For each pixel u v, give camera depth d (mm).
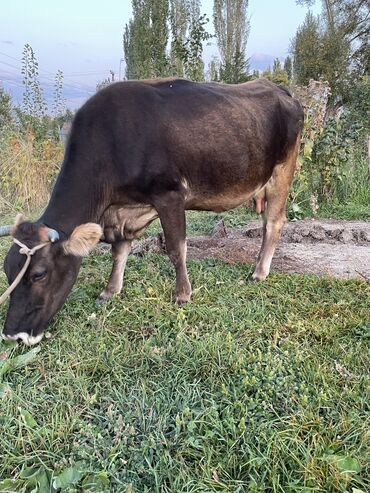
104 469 1229
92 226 1767
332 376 1593
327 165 4551
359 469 1200
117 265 2260
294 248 3158
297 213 4254
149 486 1204
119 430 1340
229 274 2592
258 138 2328
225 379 1576
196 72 5879
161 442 1308
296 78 13086
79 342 1815
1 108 6359
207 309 2090
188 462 1267
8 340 1720
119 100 2000
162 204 2076
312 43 12727
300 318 2029
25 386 1569
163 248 2939
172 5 9281
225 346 1771
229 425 1348
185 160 2076
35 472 1218
